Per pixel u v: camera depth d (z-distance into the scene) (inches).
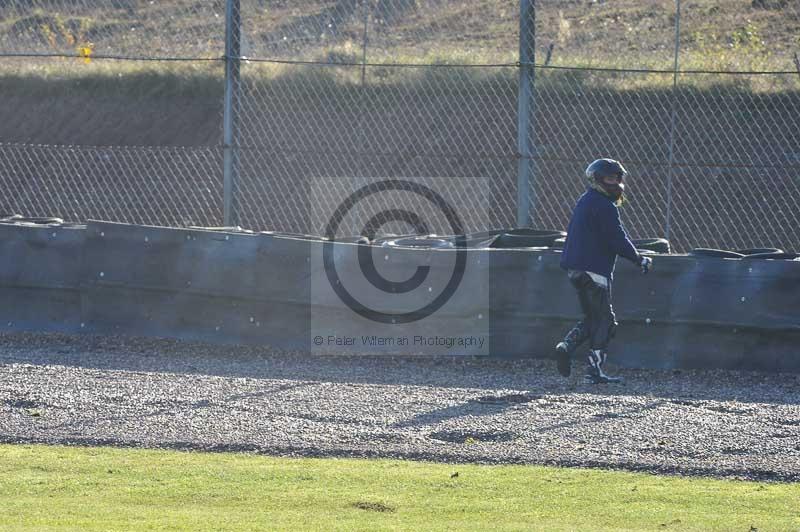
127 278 1531.7
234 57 1659.7
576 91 2783.0
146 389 1219.2
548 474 901.2
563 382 1323.8
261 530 719.7
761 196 2422.5
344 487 848.9
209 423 1066.7
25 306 1571.1
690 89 2709.2
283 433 1033.5
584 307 1314.0
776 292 1374.3
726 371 1385.3
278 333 1486.2
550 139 2674.7
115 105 3171.8
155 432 1026.1
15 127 3152.1
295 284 1477.6
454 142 2738.7
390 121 2824.8
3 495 815.1
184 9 3595.0
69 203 2792.8
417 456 959.0
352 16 3120.1
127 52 3341.5
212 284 1504.7
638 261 1284.4
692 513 787.4
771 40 3056.1
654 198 2456.9
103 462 919.7
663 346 1402.6
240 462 928.3
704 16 3326.8
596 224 1291.8
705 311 1390.3
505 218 2514.8
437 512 781.3
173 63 3284.9
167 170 2878.9
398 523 745.6
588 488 856.9
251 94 2886.3
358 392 1229.7
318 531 718.5
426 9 3189.0
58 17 3368.6
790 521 767.1
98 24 3464.6
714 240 2341.3
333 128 2837.1
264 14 3238.2
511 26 3097.9
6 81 3267.7
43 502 795.4
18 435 1008.2
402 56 2972.4
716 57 2930.6
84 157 2967.5
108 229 1536.7
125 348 1480.1
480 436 1045.8
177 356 1437.0
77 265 1553.9
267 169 2741.1
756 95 2704.2
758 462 945.5
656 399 1221.7
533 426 1080.2
